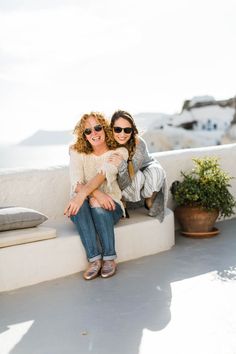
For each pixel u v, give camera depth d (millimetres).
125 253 5055
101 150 5016
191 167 6320
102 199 4727
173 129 49188
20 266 4426
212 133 47344
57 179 5414
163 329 3561
